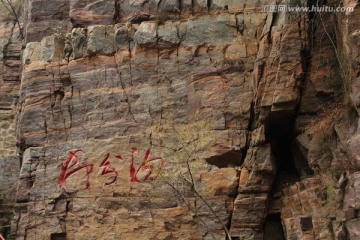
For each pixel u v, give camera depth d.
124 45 13.91
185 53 13.61
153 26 13.86
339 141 11.67
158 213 12.71
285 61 12.59
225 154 12.78
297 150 12.80
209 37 13.64
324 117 12.33
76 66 14.01
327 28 12.66
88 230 12.91
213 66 13.39
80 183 13.21
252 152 12.65
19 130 13.93
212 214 12.49
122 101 13.58
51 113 13.81
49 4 15.79
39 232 13.09
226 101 13.12
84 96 13.79
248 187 12.47
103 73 13.83
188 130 13.00
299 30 12.67
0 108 17.86
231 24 13.68
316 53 12.64
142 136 13.24
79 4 14.88
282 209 12.38
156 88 13.52
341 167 11.42
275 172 12.59
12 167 15.52
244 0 13.93
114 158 13.23
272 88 12.59
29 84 14.07
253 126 12.92
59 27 15.59
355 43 11.26
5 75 18.28
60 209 13.15
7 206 15.05
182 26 13.80
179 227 12.58
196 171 12.74
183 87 13.43
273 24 13.18
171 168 12.88
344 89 12.07
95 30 14.06
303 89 12.60
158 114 13.35
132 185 12.98
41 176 13.42
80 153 13.42
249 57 13.39
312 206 11.68
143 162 13.08
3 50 18.52
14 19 19.05
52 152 13.56
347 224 10.68
